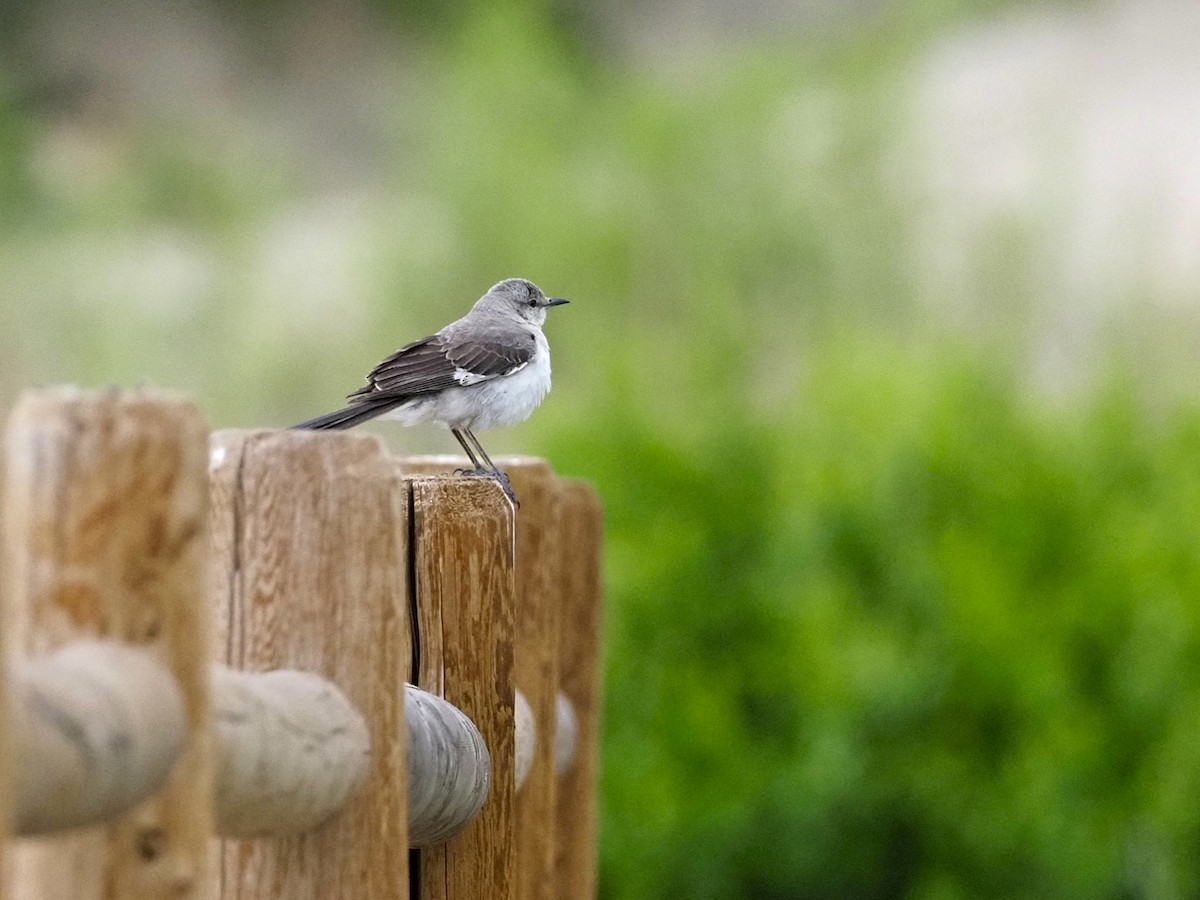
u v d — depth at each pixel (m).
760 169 28.83
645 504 15.35
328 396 31.39
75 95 47.97
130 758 2.42
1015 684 13.20
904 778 13.14
